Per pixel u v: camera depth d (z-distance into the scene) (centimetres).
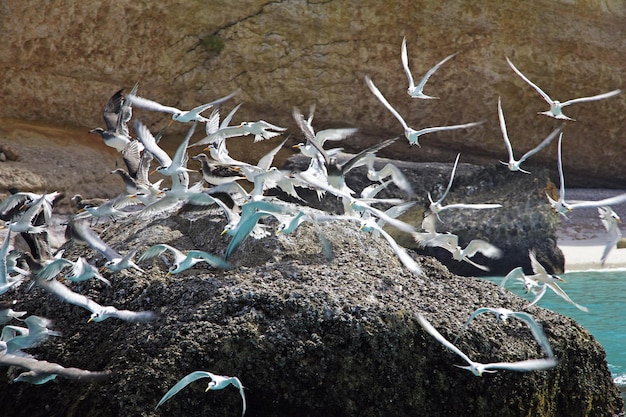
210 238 1612
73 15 3005
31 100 3081
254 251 1552
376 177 1831
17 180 2758
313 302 1390
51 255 1897
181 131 3381
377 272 1534
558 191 3150
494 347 1409
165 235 1650
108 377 1323
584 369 1484
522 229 2816
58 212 2795
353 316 1379
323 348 1353
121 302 1482
